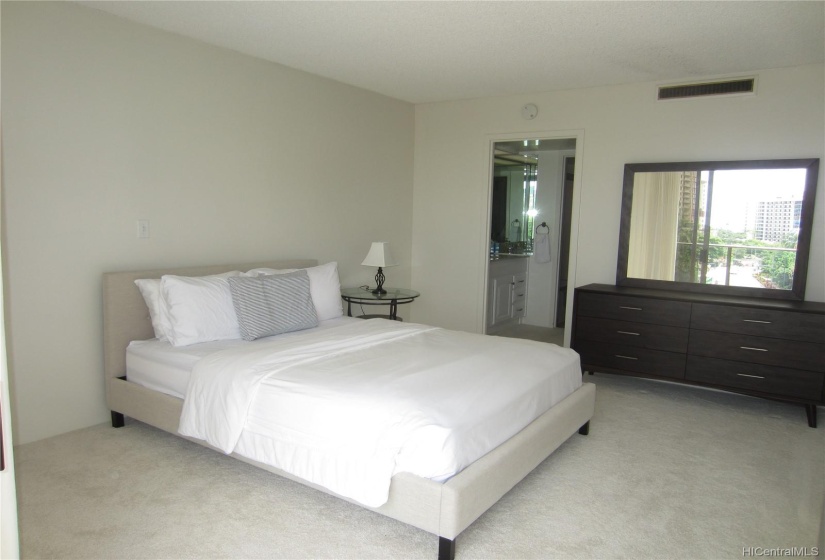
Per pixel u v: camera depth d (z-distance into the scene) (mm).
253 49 3820
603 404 3949
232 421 2531
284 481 2695
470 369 2729
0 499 869
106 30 3170
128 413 3174
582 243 4859
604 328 4312
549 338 6008
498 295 6148
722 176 4203
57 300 3088
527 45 3580
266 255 4246
